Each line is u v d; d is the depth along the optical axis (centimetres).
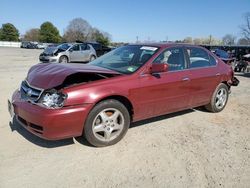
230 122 589
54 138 393
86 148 432
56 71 442
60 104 390
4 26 9069
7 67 1510
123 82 446
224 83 654
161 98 502
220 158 421
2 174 354
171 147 450
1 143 434
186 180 359
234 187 349
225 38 5941
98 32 7975
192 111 652
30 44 5744
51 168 372
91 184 342
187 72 551
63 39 8619
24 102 418
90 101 406
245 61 1839
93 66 502
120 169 378
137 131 509
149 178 360
